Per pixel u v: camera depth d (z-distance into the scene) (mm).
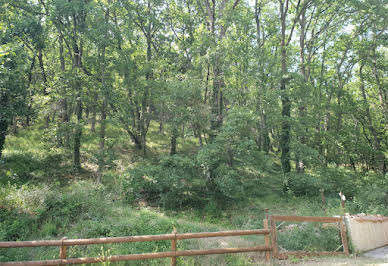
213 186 17641
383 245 9023
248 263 5953
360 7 22031
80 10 19516
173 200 16625
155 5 25938
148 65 21484
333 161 24891
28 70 18156
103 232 8055
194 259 6066
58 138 18578
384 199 14562
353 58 25844
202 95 20062
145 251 6660
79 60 21484
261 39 28391
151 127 32875
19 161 18391
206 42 19625
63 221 9266
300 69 24891
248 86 20516
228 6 21656
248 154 17453
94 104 20438
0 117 15484
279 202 18094
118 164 20938
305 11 25547
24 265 4570
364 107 27297
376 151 25516
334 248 7742
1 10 16891
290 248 7391
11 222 8258
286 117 20125
